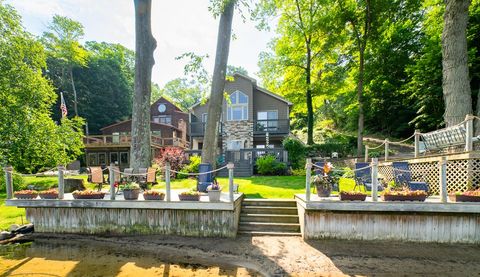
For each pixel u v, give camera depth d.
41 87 13.73
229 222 6.35
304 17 20.02
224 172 14.20
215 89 10.07
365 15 17.78
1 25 12.75
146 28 9.88
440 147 7.74
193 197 6.42
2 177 12.41
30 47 13.88
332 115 33.16
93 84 36.97
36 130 12.73
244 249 5.66
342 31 19.06
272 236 6.40
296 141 16.14
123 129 28.56
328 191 6.43
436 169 7.29
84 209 6.77
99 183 8.07
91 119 35.66
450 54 9.10
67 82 34.59
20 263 5.15
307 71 20.67
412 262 4.90
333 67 20.75
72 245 6.06
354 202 5.78
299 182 10.94
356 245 5.73
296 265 4.89
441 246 5.60
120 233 6.64
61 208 6.83
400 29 22.05
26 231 6.84
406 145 19.06
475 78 15.71
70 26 32.00
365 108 24.19
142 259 5.30
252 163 14.38
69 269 4.88
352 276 4.45
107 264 5.08
